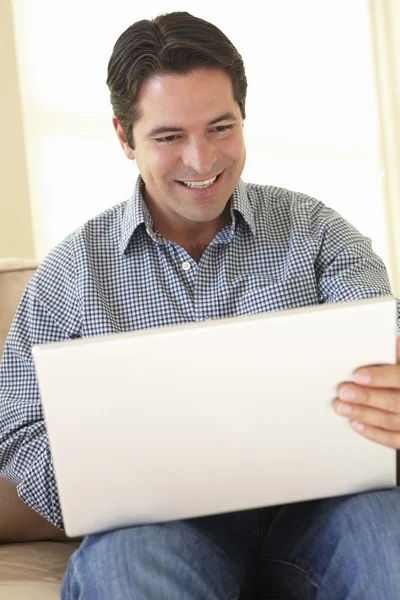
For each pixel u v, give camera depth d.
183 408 1.08
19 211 3.12
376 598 1.12
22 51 3.19
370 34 3.96
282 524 1.36
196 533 1.25
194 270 1.54
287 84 3.83
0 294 1.69
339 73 3.92
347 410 1.09
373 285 1.52
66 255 1.58
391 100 4.02
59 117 3.28
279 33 3.79
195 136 1.45
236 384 1.08
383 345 1.08
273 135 3.82
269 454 1.12
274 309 1.52
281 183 3.86
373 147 4.02
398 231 4.09
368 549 1.15
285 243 1.57
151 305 1.53
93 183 3.36
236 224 1.57
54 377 1.06
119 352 1.06
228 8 3.67
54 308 1.57
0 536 1.58
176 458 1.11
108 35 3.36
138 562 1.12
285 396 1.09
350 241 1.58
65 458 1.10
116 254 1.57
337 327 1.07
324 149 3.92
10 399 1.54
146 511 1.15
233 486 1.14
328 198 3.96
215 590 1.25
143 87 1.47
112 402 1.08
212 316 1.53
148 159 1.51
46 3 3.23
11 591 1.33
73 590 1.18
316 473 1.15
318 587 1.26
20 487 1.41
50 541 1.61
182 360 1.06
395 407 1.09
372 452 1.14
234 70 1.47
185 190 1.51
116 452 1.10
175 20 1.46
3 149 3.08
